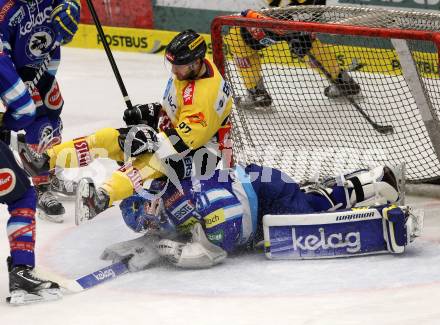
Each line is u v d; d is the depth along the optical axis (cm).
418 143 1723
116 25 2822
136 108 1356
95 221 1499
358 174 1356
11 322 1070
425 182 1566
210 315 1062
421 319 1015
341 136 1786
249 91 1720
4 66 1247
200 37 1219
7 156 1134
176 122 1297
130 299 1134
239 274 1206
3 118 1288
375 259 1238
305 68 1861
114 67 1536
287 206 1274
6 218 1522
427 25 1526
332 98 1894
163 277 1212
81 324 1054
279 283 1162
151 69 2600
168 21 2733
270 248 1248
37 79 1509
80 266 1285
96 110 2230
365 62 1844
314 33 1638
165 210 1261
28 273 1143
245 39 1675
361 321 1020
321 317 1038
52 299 1144
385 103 1886
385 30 1415
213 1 2642
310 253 1242
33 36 1471
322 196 1321
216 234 1219
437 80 1571
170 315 1070
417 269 1188
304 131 1820
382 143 1736
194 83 1233
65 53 2814
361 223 1235
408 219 1233
